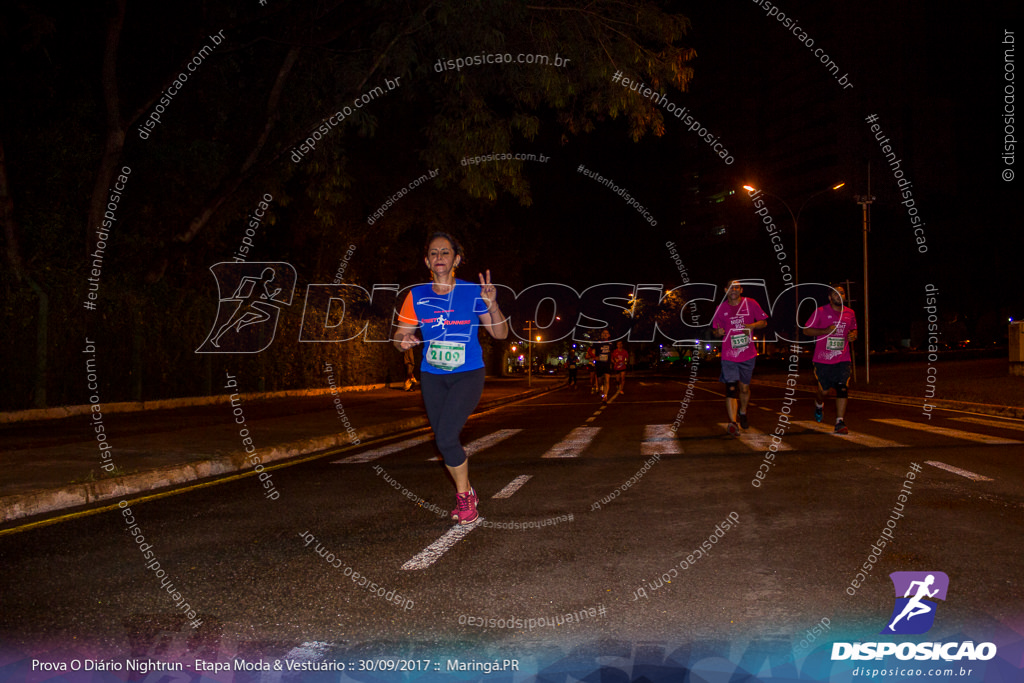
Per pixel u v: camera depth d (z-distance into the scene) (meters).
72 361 15.70
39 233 16.52
